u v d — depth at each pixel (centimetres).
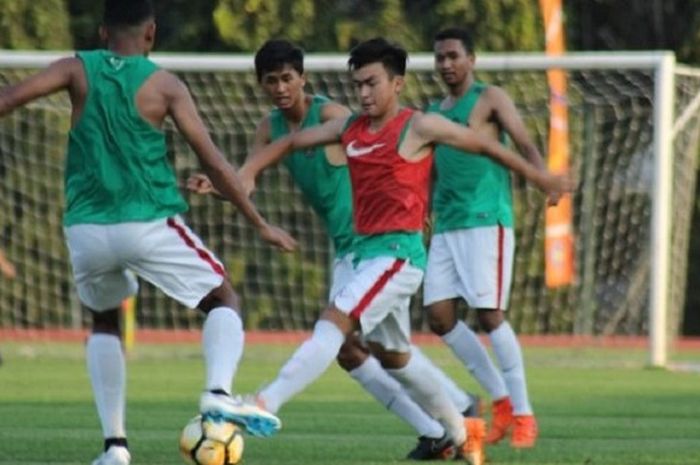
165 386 4400
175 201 2205
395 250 2300
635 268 6284
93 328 2331
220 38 7088
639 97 6181
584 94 6050
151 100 2175
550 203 2331
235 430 2112
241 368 5112
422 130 2305
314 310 6512
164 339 6594
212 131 6303
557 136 5138
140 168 2170
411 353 2419
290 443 2895
